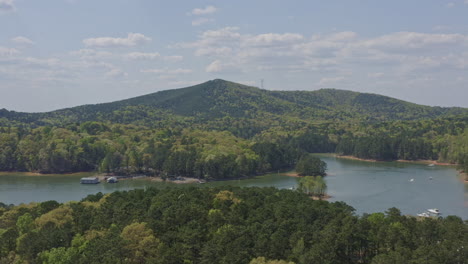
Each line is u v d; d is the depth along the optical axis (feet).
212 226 482.28
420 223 485.97
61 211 547.49
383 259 380.37
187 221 497.05
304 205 559.79
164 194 650.84
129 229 440.45
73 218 531.91
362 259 449.06
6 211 601.62
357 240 433.07
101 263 384.06
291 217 518.37
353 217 485.15
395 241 431.43
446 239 435.53
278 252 411.95
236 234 436.76
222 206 560.61
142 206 569.64
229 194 627.05
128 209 546.67
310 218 514.27
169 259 399.03
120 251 400.06
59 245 452.76
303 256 392.06
